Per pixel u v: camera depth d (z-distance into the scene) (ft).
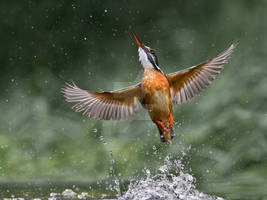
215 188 26.12
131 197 23.04
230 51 21.31
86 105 21.04
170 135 21.12
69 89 20.72
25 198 22.86
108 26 60.85
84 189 26.22
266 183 28.04
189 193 23.72
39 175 37.01
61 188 26.43
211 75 21.56
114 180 30.89
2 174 37.09
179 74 21.47
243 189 25.68
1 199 22.45
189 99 21.88
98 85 56.49
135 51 59.67
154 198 22.77
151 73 21.31
